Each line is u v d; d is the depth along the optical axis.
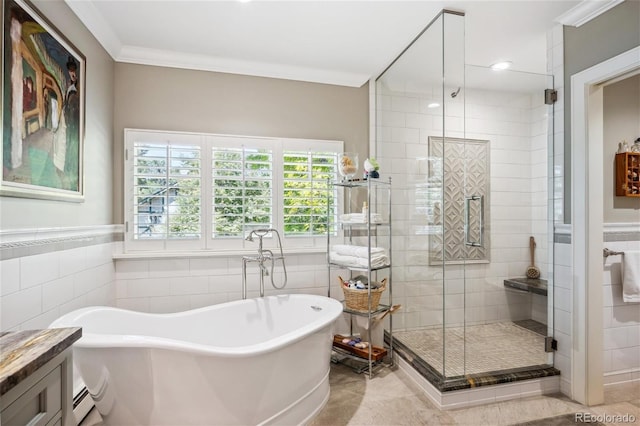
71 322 1.79
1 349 0.97
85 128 2.21
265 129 3.02
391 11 2.18
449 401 2.12
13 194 1.50
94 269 2.33
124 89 2.72
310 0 2.07
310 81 3.14
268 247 3.00
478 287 2.60
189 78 2.86
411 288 2.68
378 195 3.22
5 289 1.48
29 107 1.62
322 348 2.12
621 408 2.12
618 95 2.40
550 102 2.38
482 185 2.44
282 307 2.68
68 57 1.98
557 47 2.34
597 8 2.02
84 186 2.18
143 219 2.73
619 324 2.33
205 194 2.86
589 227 2.14
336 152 3.19
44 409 0.98
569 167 2.25
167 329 2.30
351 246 2.79
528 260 2.63
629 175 2.35
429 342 2.42
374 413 2.09
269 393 1.82
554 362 2.37
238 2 2.09
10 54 1.48
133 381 1.63
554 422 1.98
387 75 3.07
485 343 2.60
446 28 2.18
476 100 2.44
